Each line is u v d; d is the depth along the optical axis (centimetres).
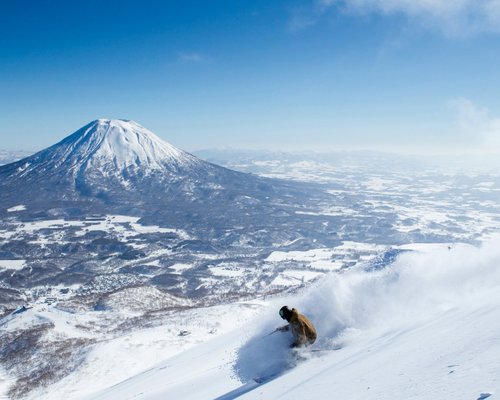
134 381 2558
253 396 702
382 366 505
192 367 2095
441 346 487
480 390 290
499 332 441
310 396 496
